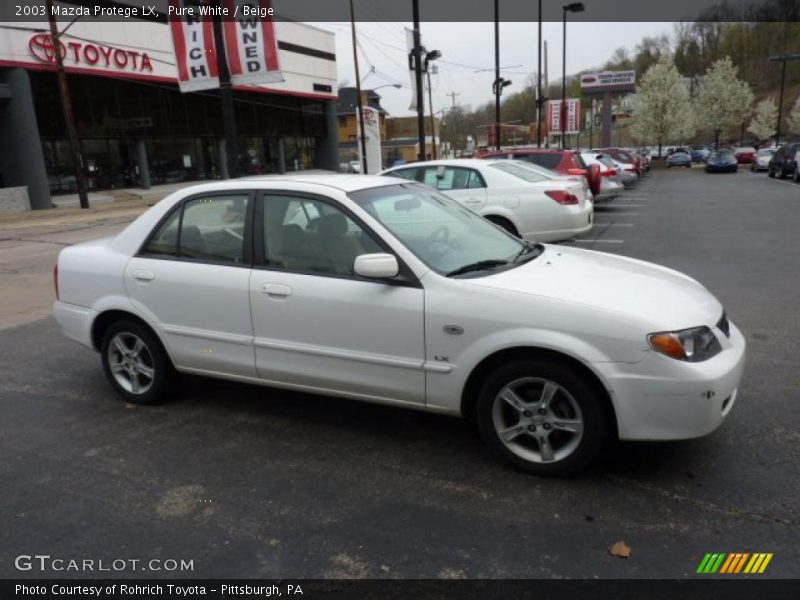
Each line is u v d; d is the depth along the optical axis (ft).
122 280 15.20
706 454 12.19
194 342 14.48
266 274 13.44
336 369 12.92
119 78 99.09
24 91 81.82
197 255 14.48
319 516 10.69
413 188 15.12
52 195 92.53
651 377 10.53
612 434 11.52
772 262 30.81
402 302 12.03
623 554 9.41
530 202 30.96
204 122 119.34
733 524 10.05
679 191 80.94
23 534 10.43
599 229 44.96
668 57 190.08
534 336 11.02
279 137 145.89
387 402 12.73
